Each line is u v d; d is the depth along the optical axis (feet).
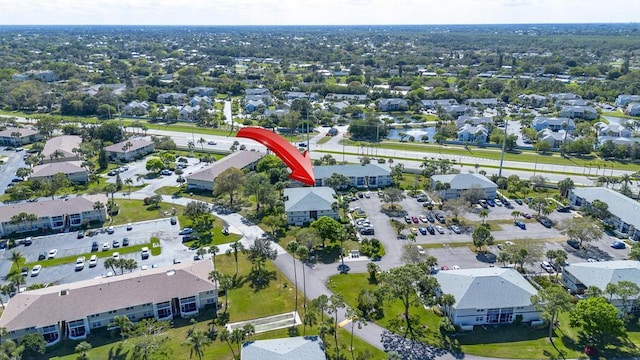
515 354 293.84
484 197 524.52
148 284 334.03
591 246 431.84
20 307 309.83
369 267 381.60
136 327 308.81
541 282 371.35
